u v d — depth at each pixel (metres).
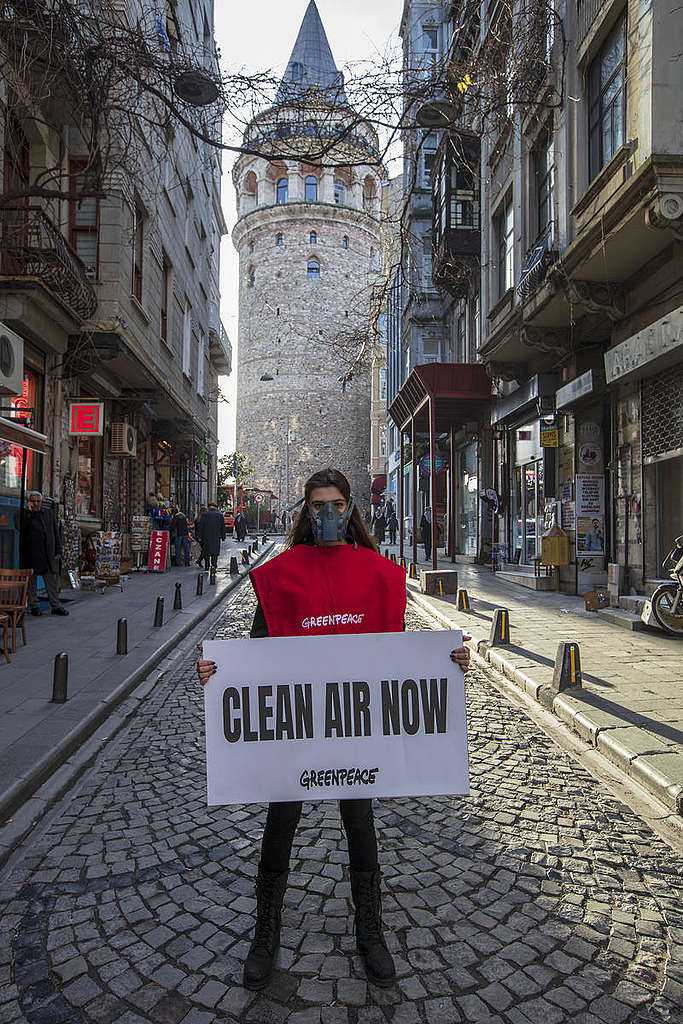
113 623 9.57
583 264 9.70
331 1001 2.34
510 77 10.28
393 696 2.47
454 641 2.51
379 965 2.40
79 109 8.30
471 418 20.09
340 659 2.46
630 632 8.83
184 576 16.83
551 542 12.52
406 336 27.89
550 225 11.83
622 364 9.75
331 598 2.47
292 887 3.07
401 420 23.69
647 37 7.89
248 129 7.62
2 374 7.89
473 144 17.33
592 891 3.02
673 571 8.36
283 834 2.47
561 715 5.54
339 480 2.52
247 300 58.06
